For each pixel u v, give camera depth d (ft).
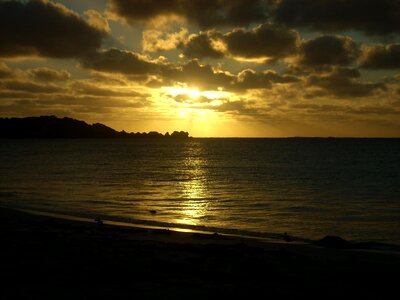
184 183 186.60
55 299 34.88
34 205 116.67
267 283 42.73
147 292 37.65
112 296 36.17
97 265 46.91
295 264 52.70
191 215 103.86
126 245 60.39
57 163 319.06
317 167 282.36
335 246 68.95
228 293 38.19
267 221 96.53
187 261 51.39
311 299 37.99
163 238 70.13
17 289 37.52
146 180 199.82
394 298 39.29
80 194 145.28
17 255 51.11
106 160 357.20
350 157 399.03
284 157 401.08
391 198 140.77
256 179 206.08
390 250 66.74
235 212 109.40
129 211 108.99
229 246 63.36
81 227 77.77
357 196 145.28
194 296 36.99
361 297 39.29
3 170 252.01
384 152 494.59
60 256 51.06
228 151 532.73
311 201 132.16
